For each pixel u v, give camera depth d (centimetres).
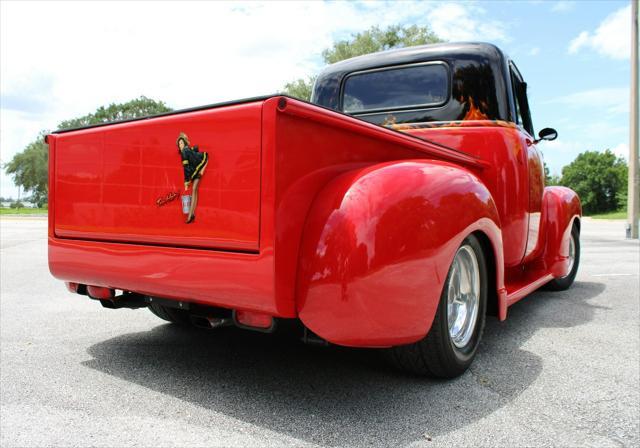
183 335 374
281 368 297
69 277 302
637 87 1473
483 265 295
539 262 485
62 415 232
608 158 6925
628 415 237
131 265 260
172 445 203
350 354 325
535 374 291
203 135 228
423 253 230
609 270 755
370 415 233
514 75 420
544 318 437
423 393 260
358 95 437
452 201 251
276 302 209
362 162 247
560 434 217
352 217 214
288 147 211
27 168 6397
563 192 518
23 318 429
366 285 212
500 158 375
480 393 261
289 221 213
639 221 1506
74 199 292
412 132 405
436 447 204
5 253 959
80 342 354
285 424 223
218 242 224
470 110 389
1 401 248
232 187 218
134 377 282
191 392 260
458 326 285
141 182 255
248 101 215
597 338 371
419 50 414
